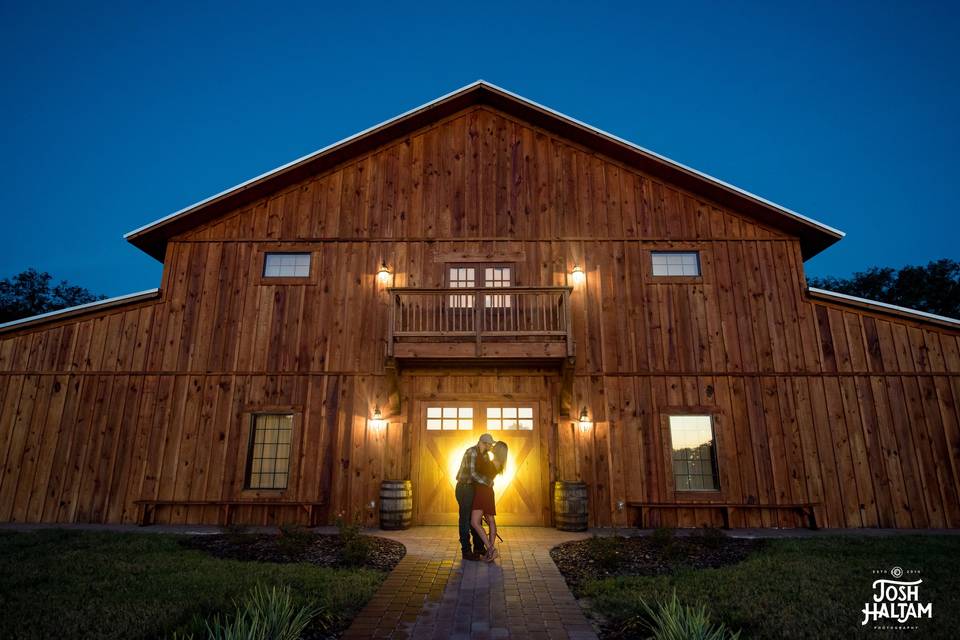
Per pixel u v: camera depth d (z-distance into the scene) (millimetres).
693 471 10070
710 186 11180
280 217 11484
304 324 10805
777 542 7859
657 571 6332
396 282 11102
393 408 10031
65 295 27031
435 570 6387
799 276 10898
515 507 9961
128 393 10344
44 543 7512
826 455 9906
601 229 11352
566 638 4270
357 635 4309
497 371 10555
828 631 4137
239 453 10102
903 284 25438
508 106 12109
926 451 9820
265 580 5504
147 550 7129
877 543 7633
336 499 9922
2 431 10031
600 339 10648
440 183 11734
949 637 4074
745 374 10391
